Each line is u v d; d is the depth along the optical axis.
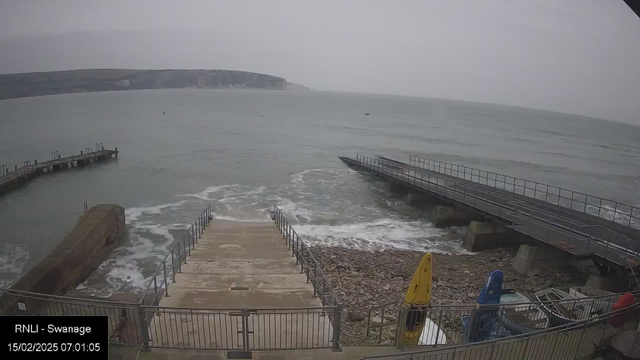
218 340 7.56
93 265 17.61
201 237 16.72
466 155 61.91
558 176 50.16
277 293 9.94
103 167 41.41
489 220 21.69
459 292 15.39
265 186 34.69
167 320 8.32
